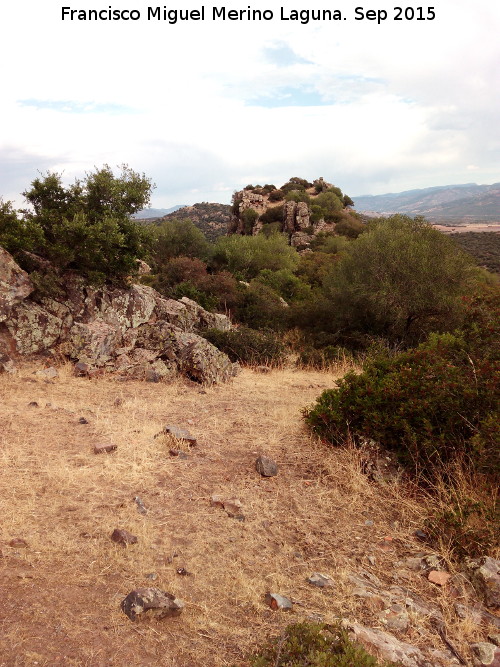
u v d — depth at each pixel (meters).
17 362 9.17
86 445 5.58
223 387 9.85
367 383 6.17
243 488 4.81
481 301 6.50
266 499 4.61
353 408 5.96
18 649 2.37
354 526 4.24
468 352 6.02
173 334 10.67
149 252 12.38
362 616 3.00
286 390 9.96
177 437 5.95
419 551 3.93
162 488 4.62
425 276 16.12
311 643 2.46
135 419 6.88
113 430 6.19
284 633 2.52
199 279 22.25
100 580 3.06
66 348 9.73
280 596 3.05
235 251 36.69
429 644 2.84
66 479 4.56
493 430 4.67
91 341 9.80
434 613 3.13
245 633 2.71
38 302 10.02
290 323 19.86
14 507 3.92
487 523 4.06
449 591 3.41
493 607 3.27
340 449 5.84
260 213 73.69
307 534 4.02
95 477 4.69
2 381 8.13
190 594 3.04
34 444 5.47
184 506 4.30
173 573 3.25
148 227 12.12
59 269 10.65
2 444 5.37
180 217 122.19
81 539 3.54
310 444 6.17
